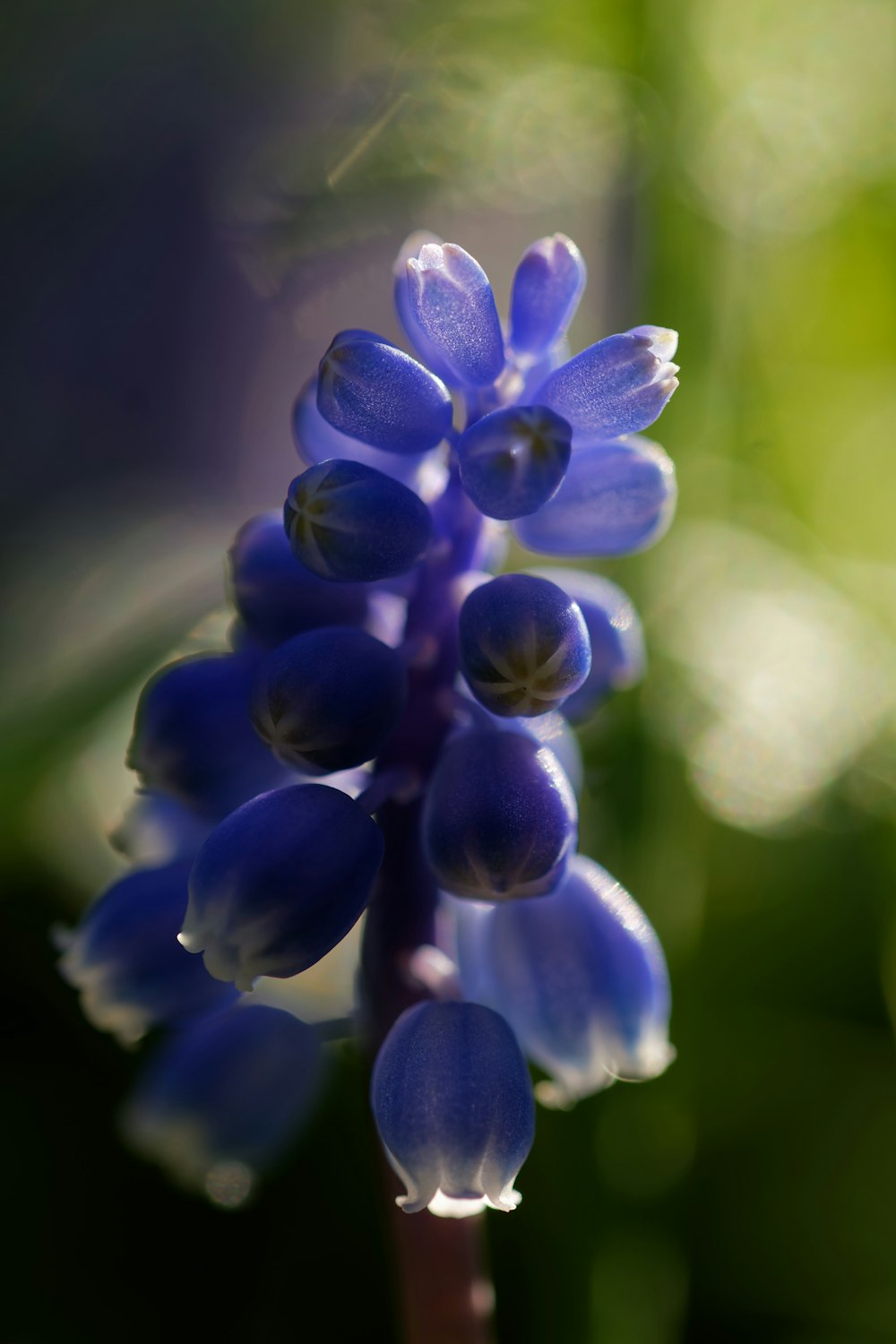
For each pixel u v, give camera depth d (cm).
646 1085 13
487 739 10
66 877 14
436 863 10
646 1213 13
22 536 21
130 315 26
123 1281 13
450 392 10
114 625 17
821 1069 14
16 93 23
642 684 14
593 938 10
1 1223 13
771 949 14
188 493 25
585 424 10
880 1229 13
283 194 14
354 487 10
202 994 10
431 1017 10
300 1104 11
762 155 15
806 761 14
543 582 10
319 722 10
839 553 17
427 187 14
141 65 22
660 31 14
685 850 14
